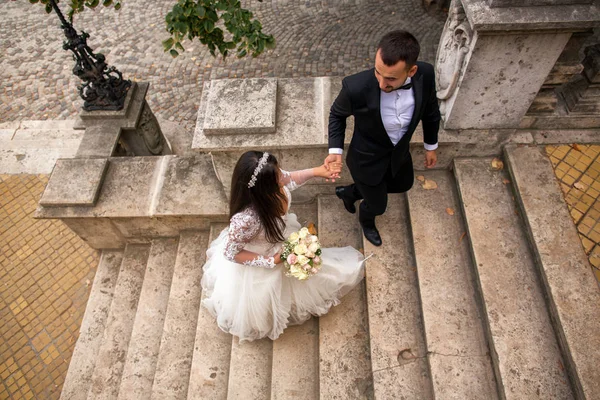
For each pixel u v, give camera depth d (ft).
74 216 11.87
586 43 11.14
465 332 9.42
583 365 8.02
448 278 10.16
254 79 11.30
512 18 7.75
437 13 22.68
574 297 8.78
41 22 24.76
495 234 10.17
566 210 9.88
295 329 10.64
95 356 12.66
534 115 10.61
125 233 13.19
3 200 17.15
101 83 14.48
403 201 11.85
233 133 10.35
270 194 7.39
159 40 23.11
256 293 9.15
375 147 8.19
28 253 15.55
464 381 8.86
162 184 12.39
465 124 10.49
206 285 11.20
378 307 10.19
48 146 19.01
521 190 10.22
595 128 10.89
